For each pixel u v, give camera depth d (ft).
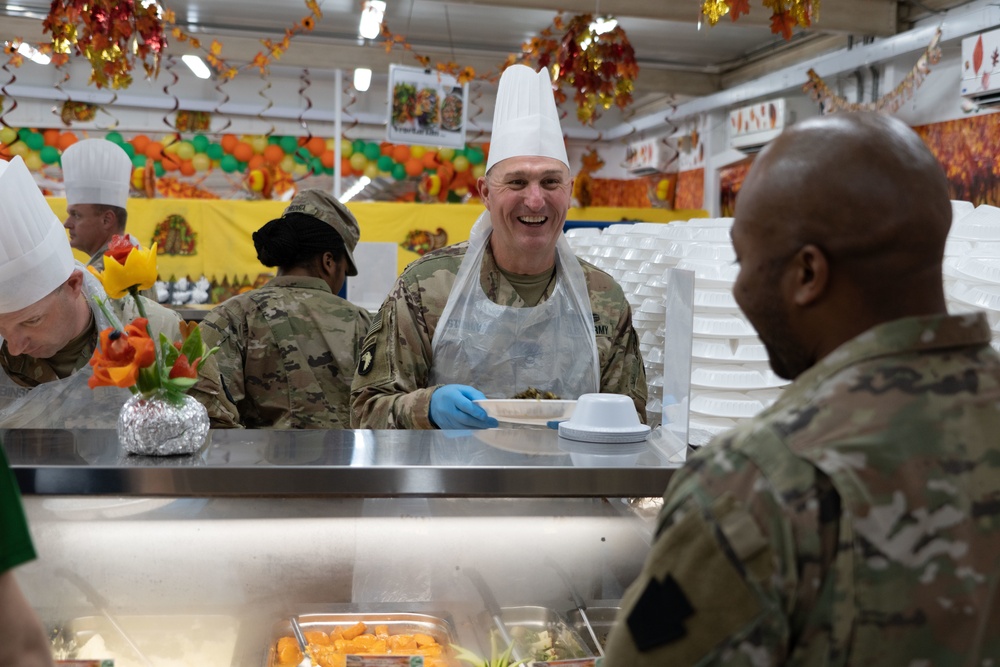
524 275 7.99
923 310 2.99
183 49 32.65
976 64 20.65
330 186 40.55
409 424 6.91
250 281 26.71
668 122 39.52
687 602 2.79
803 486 2.76
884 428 2.81
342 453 5.51
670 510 2.93
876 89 26.45
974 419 2.87
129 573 5.27
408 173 37.37
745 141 31.42
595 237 11.72
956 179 23.47
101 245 12.14
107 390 7.34
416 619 5.52
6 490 3.22
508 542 5.59
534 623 5.57
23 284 6.63
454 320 7.84
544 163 7.55
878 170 2.89
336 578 5.50
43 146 34.99
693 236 9.66
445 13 31.12
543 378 7.84
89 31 20.26
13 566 3.20
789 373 3.28
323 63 34.24
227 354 9.61
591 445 5.83
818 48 29.81
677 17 24.47
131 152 32.73
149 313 7.83
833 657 2.73
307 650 5.27
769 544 2.72
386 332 7.84
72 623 5.21
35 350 7.06
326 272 10.48
